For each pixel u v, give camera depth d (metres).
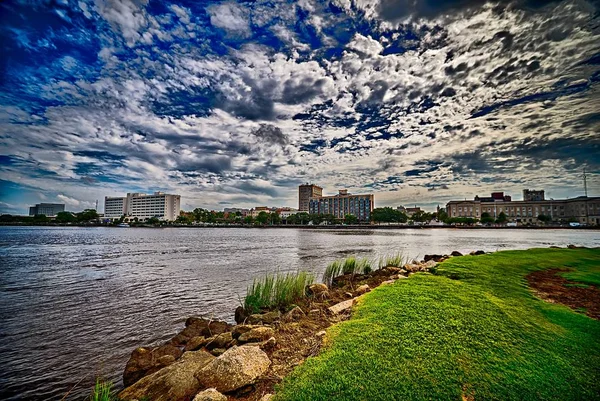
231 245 47.53
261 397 4.55
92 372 7.34
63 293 15.23
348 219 166.88
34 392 6.46
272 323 8.55
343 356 5.19
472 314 6.88
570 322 6.74
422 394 4.18
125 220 190.38
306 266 24.28
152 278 19.27
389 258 23.17
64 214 172.75
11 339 9.35
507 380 4.48
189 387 5.22
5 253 34.84
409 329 6.11
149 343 9.11
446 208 189.88
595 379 4.57
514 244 46.00
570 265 14.58
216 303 13.29
